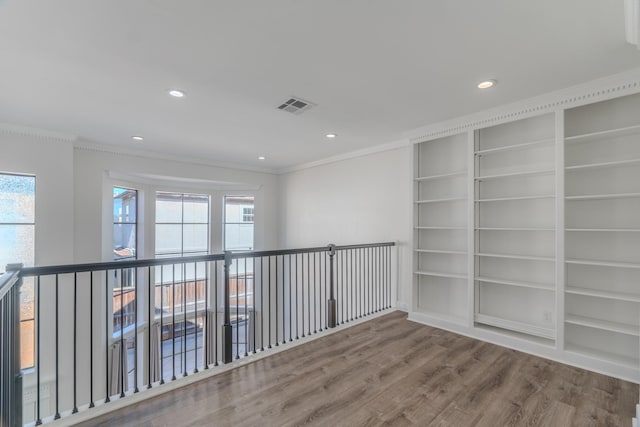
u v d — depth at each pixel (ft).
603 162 9.27
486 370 8.59
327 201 18.71
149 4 5.31
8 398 5.45
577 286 9.70
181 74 7.90
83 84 8.41
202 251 21.13
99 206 14.92
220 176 19.74
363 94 9.24
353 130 12.85
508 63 7.48
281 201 22.41
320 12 5.58
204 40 6.43
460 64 7.52
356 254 16.08
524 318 10.91
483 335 10.85
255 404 6.98
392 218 15.06
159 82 8.34
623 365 8.12
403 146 14.49
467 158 12.28
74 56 6.99
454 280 12.84
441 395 7.36
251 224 22.25
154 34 6.19
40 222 12.51
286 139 14.24
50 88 8.64
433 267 13.46
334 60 7.29
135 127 12.28
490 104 10.05
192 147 15.71
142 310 18.07
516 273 11.11
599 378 8.13
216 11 5.52
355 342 10.58
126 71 7.72
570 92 8.86
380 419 6.49
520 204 11.06
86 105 9.91
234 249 21.98
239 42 6.52
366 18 5.77
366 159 16.38
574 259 9.53
